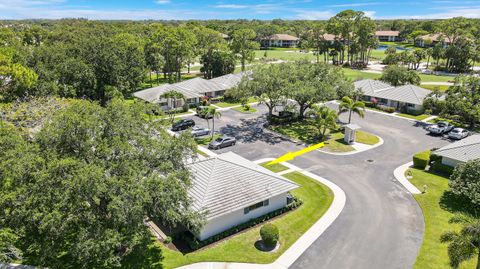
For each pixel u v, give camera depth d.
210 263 20.77
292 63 52.84
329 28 114.38
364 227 24.69
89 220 17.53
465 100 46.69
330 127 46.31
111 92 55.22
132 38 86.38
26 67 52.97
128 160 18.92
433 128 46.66
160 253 21.62
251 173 27.06
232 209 23.64
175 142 20.77
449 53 97.62
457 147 34.38
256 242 23.06
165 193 18.56
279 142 43.16
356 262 20.94
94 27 145.88
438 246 22.41
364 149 40.91
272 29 177.12
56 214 15.78
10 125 26.38
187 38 82.75
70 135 18.41
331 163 36.53
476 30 117.94
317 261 21.05
